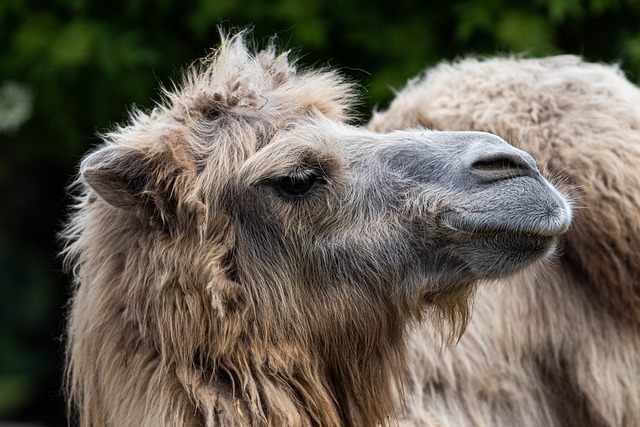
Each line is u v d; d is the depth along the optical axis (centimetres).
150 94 2839
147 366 1264
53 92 2964
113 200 1271
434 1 2772
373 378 1323
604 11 2766
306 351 1293
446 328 1430
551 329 1483
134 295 1273
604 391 1466
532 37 2594
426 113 1549
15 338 4338
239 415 1227
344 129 1331
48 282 4325
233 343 1252
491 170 1220
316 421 1283
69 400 1356
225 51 1380
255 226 1280
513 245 1203
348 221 1277
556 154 1474
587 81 1545
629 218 1434
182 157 1271
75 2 2844
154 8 2838
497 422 1461
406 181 1270
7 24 3008
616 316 1476
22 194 4022
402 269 1269
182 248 1258
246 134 1289
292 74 1395
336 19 2734
